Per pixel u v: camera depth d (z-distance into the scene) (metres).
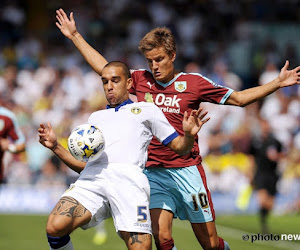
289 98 56.00
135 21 71.94
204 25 71.81
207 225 21.36
